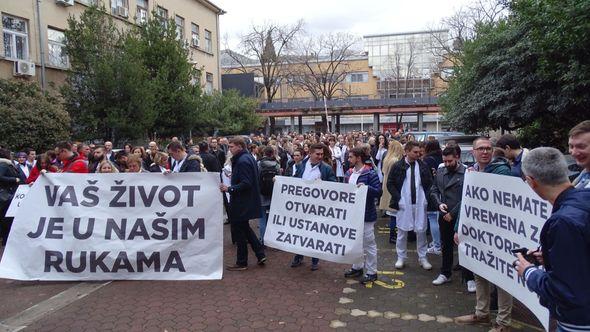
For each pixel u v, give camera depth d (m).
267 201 7.44
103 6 17.23
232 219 6.14
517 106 11.77
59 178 5.87
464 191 4.54
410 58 59.56
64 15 18.42
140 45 17.67
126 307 4.86
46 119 13.27
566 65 9.20
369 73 66.94
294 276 5.91
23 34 16.59
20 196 7.80
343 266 6.38
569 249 2.05
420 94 63.84
